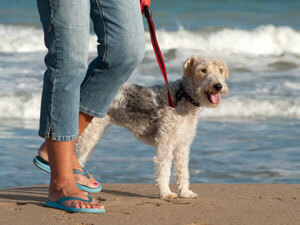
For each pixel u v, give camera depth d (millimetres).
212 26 25062
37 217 4320
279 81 16547
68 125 4250
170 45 22359
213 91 6188
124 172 7988
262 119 12875
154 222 4270
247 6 35438
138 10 4266
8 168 7988
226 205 5113
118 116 6445
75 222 4195
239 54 21031
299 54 21141
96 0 4141
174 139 6070
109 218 4371
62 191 4555
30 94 13539
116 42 4191
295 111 13492
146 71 16781
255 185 6734
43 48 20578
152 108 6188
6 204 4984
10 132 10758
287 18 31203
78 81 4191
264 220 4383
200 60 6465
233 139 10555
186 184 6078
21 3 31141
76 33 4020
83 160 6504
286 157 9070
